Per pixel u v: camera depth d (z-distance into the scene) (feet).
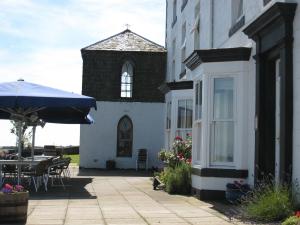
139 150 91.20
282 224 25.79
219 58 39.34
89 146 91.15
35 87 46.85
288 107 30.40
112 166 89.97
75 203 37.42
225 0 47.55
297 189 29.22
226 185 37.76
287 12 30.30
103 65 92.53
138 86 92.58
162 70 92.99
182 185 44.45
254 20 34.40
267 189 31.14
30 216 30.60
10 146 104.22
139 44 94.58
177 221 28.60
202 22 57.16
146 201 38.78
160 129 92.12
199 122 42.14
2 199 27.66
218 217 30.01
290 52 30.60
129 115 92.12
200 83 42.01
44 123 59.77
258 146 35.65
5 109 49.57
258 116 35.83
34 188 48.65
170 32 87.61
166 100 65.21
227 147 39.47
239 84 38.70
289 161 30.19
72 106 44.21
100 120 91.66
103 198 41.04
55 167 54.24
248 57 38.47
